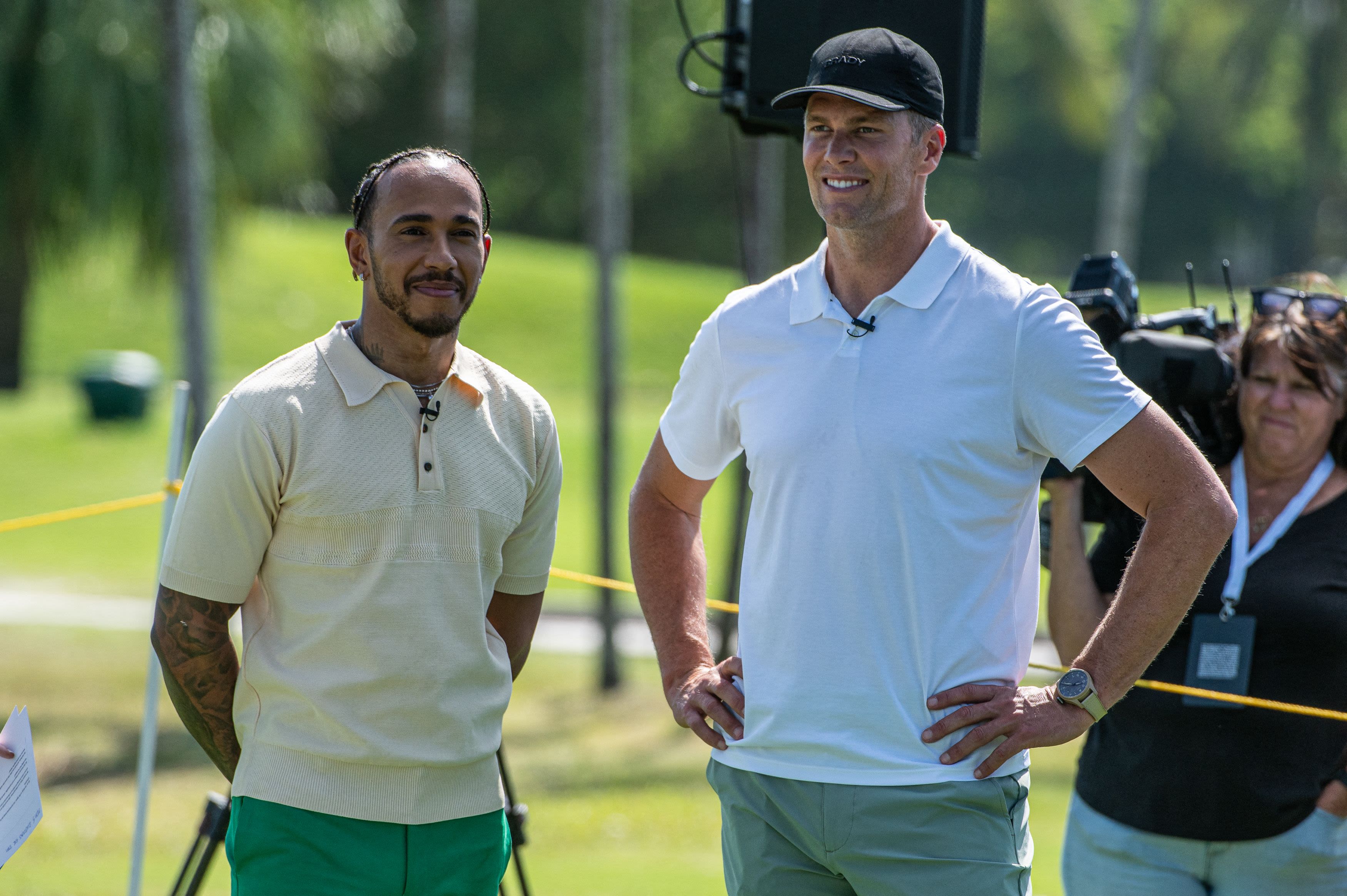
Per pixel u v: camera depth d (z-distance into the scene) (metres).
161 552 13.33
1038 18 123.88
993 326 9.55
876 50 9.63
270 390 10.14
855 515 9.54
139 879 13.95
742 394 10.24
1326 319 11.88
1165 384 11.83
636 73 132.75
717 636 41.97
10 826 10.39
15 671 45.81
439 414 10.39
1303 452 11.86
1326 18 137.25
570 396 95.12
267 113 61.09
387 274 10.09
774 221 42.31
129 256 69.19
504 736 40.97
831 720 9.67
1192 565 9.34
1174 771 11.64
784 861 10.07
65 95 61.28
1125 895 11.88
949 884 9.61
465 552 10.39
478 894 10.77
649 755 38.56
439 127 51.50
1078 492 12.01
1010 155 191.38
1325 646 11.52
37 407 85.06
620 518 53.91
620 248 48.22
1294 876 11.54
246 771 10.34
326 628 10.14
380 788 10.18
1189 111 182.62
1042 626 42.47
